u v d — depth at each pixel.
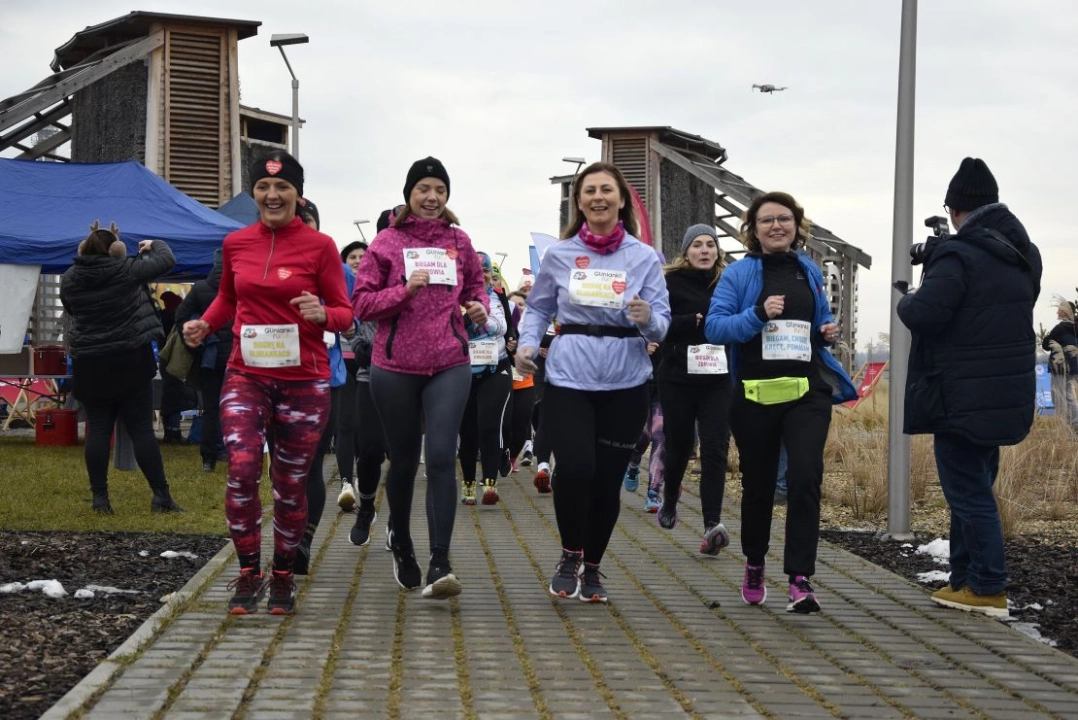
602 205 6.49
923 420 6.34
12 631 5.27
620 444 6.45
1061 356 18.06
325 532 8.83
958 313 6.27
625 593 6.75
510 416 12.96
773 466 6.42
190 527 8.79
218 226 15.99
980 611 6.28
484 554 8.05
